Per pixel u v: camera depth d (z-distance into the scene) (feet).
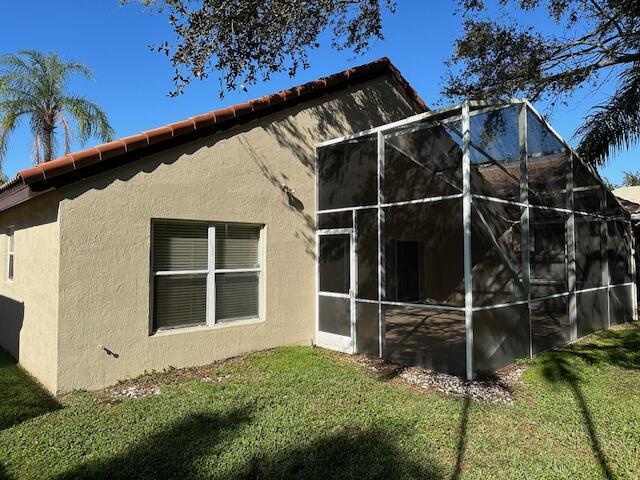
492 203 25.52
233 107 25.53
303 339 29.58
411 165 37.14
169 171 23.17
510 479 12.53
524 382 22.00
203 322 24.91
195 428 15.66
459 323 32.96
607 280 37.63
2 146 56.49
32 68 58.39
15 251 27.32
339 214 29.25
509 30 40.09
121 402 18.57
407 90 37.83
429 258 45.39
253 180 26.91
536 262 29.48
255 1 25.18
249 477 12.48
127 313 21.66
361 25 33.30
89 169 20.36
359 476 12.55
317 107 31.01
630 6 32.27
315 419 16.63
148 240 22.44
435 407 18.20
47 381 20.70
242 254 26.89
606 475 12.85
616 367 24.66
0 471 12.76
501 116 25.67
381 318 26.48
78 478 12.34
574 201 32.89
